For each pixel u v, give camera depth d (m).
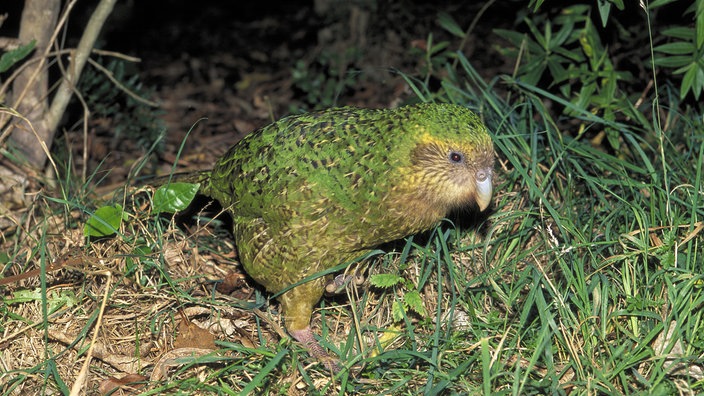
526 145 2.70
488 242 2.56
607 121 2.69
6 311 2.50
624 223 2.60
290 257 2.45
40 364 2.41
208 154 3.17
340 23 3.56
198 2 5.30
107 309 2.52
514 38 2.89
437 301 2.49
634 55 2.95
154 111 3.16
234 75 4.07
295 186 2.42
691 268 2.47
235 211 2.51
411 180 2.39
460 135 2.38
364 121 2.43
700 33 2.71
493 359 2.36
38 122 2.85
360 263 2.52
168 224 2.67
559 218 2.52
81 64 2.86
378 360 2.43
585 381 2.36
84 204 2.72
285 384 2.40
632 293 2.45
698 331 2.40
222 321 2.52
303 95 3.48
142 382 2.42
